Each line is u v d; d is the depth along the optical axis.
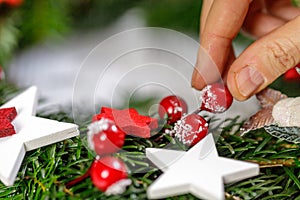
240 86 0.23
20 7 0.34
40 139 0.21
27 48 0.36
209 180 0.18
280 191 0.20
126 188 0.18
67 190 0.19
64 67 0.40
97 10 0.40
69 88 0.37
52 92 0.37
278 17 0.31
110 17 0.40
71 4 0.37
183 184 0.18
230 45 0.25
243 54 0.23
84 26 0.41
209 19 0.25
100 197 0.18
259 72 0.22
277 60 0.22
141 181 0.19
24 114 0.23
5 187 0.20
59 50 0.41
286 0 0.31
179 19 0.38
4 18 0.34
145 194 0.18
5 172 0.19
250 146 0.21
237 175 0.19
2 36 0.33
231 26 0.24
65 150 0.21
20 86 0.29
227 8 0.24
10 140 0.21
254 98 0.29
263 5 0.30
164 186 0.18
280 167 0.20
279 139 0.22
